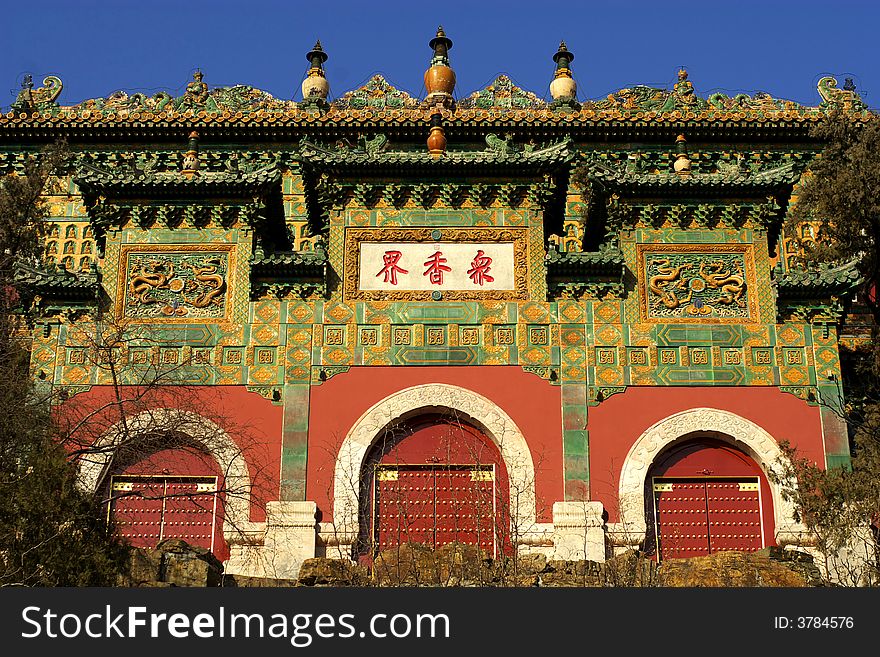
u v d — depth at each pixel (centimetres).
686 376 3278
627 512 3127
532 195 3431
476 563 2794
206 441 3161
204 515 3145
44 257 3919
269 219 3525
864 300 3778
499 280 3372
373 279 3369
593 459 3191
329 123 4288
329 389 3262
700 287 3372
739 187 3400
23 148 4322
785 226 3988
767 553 2958
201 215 3425
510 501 3062
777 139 4366
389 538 3134
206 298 3356
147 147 4331
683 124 4306
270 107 4403
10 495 2625
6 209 3706
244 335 3312
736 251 3412
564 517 3094
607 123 4297
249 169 3444
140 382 3244
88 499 2703
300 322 3325
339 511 3122
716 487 3219
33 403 2977
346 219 3422
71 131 4303
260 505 3097
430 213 3428
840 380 3278
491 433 3209
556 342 3309
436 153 3434
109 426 3042
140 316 3338
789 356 3300
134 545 3072
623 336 3312
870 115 4262
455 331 3319
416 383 3266
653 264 3397
